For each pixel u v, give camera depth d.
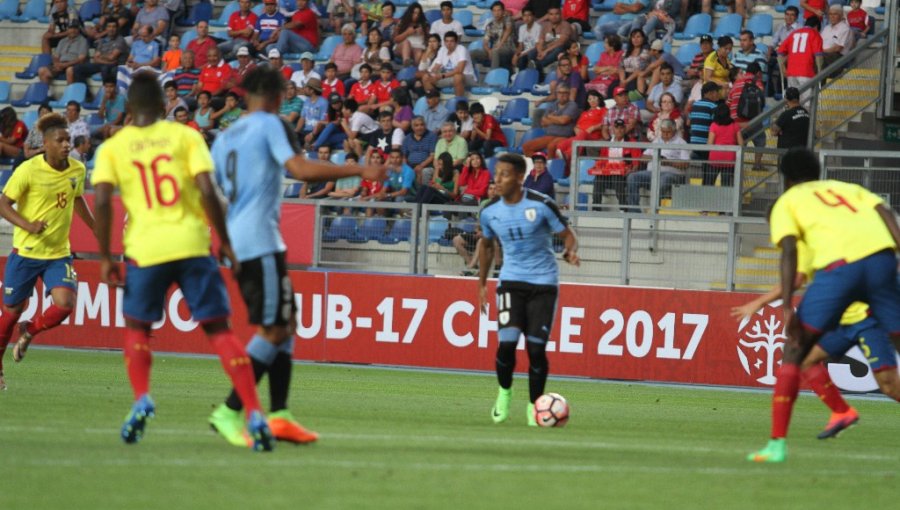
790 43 77.19
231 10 97.81
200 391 45.09
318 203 70.44
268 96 25.91
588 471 24.73
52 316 42.66
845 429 40.16
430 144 77.94
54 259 42.59
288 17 93.44
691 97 75.69
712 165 68.12
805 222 28.33
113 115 91.25
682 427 39.03
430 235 69.25
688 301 63.03
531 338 37.38
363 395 47.66
